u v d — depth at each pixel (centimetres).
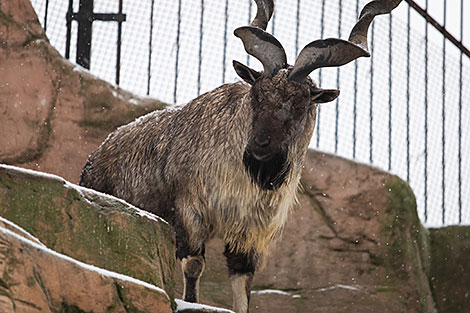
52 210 1099
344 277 2084
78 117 2048
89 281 966
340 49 1478
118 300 994
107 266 1121
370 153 2291
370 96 2311
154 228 1198
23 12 2031
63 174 2002
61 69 2058
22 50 2009
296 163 1520
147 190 1656
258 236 1545
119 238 1146
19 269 878
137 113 2106
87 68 2202
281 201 1531
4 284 855
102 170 1767
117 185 1730
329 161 2158
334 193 2133
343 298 2055
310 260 2086
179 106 1719
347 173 2150
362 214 2128
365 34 1581
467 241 2234
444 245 2234
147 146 1681
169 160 1605
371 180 2150
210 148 1533
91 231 1123
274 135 1401
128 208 1177
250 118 1479
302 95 1440
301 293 2058
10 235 884
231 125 1516
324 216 2116
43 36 2055
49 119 2014
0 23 1991
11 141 1953
